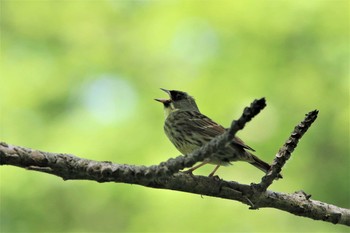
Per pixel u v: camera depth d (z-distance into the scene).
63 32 18.67
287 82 15.95
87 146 14.29
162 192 13.26
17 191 13.98
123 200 13.75
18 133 15.59
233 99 15.50
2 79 16.44
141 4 18.80
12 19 18.91
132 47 17.83
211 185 6.95
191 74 16.44
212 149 5.83
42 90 16.61
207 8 17.02
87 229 14.19
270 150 14.59
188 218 13.06
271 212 13.28
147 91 16.47
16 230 14.16
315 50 16.33
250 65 16.08
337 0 16.36
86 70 17.47
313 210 7.53
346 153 15.01
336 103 15.72
